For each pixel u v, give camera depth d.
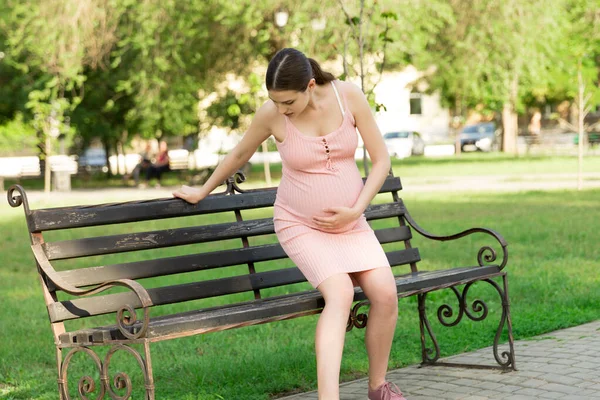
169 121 27.91
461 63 27.89
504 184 23.34
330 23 21.34
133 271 4.62
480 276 5.24
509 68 26.67
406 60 28.83
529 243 11.47
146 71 26.11
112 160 48.47
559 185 21.97
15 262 11.84
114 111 34.50
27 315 7.98
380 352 4.55
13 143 38.72
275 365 5.65
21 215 19.80
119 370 5.88
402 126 54.72
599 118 55.19
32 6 24.53
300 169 4.48
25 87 28.58
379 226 14.39
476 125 54.75
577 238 11.80
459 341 6.23
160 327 3.87
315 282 4.38
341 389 5.14
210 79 29.75
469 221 14.44
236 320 4.14
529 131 55.59
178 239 4.88
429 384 5.11
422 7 23.95
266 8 23.78
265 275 5.12
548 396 4.67
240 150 4.74
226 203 5.14
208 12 26.36
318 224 4.46
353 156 4.59
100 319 7.80
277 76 4.17
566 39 29.50
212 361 5.83
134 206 4.74
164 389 5.30
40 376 5.79
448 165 35.22
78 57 24.08
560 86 37.00
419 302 5.65
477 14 26.38
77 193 27.44
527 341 6.12
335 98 4.47
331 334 4.17
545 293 7.83
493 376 5.18
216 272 10.24
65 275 4.37
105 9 24.33
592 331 6.28
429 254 10.80
